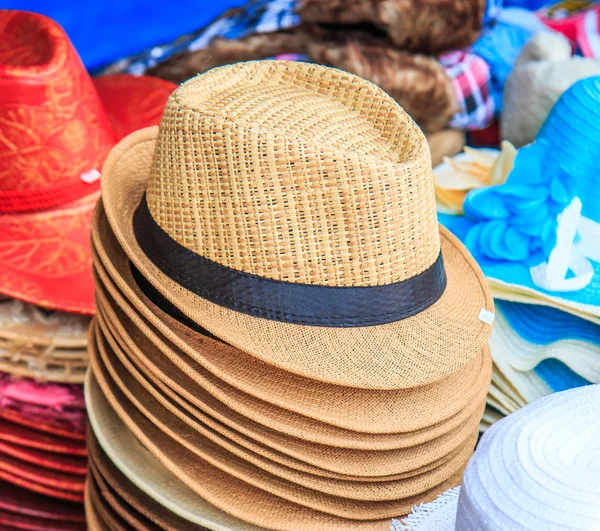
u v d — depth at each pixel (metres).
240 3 2.15
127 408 1.36
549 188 1.84
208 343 1.29
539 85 2.08
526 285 1.79
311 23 2.15
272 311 1.27
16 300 1.72
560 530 0.95
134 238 1.39
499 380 1.84
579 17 2.65
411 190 1.29
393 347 1.29
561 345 1.82
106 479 1.41
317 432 1.24
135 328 1.33
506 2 2.77
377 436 1.26
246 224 1.25
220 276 1.27
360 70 2.07
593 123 1.76
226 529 1.28
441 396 1.34
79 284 1.69
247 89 1.42
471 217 1.98
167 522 1.35
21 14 1.88
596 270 1.81
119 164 1.50
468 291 1.50
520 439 1.08
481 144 2.48
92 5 2.07
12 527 1.76
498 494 1.01
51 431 1.72
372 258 1.28
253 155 1.22
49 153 1.71
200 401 1.22
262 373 1.27
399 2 2.05
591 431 1.09
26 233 1.75
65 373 1.71
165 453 1.31
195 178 1.26
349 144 1.32
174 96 1.32
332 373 1.22
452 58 2.29
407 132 1.37
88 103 1.79
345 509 1.28
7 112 1.65
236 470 1.26
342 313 1.28
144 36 2.14
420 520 1.27
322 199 1.23
